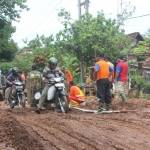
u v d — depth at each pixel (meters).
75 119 15.37
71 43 31.50
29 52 46.06
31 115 17.02
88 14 32.38
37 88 20.02
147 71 37.91
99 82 18.86
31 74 20.30
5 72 50.16
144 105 20.75
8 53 54.75
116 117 16.28
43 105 18.92
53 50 32.25
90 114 17.75
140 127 13.75
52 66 18.86
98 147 10.59
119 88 21.31
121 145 10.94
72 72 32.28
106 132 12.69
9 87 21.91
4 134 12.01
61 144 10.91
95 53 30.81
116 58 30.91
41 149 10.34
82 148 10.47
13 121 14.20
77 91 20.81
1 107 22.17
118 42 31.23
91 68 29.45
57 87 18.42
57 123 14.21
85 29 31.09
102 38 30.86
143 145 11.04
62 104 18.33
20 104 21.28
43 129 13.03
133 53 36.09
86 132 12.58
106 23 31.89
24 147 10.55
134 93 29.30
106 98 18.97
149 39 38.69
